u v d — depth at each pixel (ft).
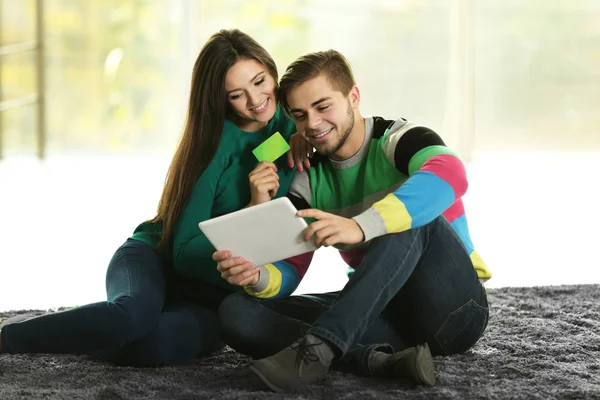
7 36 38.50
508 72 39.27
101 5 39.47
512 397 9.93
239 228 10.51
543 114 39.45
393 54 39.29
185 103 38.32
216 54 11.83
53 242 22.56
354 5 39.14
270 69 12.11
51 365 11.71
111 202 28.53
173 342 11.62
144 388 10.45
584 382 10.52
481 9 39.01
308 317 11.57
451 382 10.55
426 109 39.37
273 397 10.00
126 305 11.11
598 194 29.73
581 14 38.91
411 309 11.28
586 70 39.19
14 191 30.91
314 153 12.25
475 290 11.33
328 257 21.17
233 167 12.28
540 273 18.95
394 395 10.02
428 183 10.71
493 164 38.17
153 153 40.24
